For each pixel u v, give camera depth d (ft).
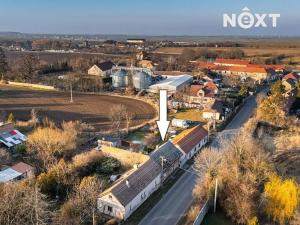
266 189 175.63
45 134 244.22
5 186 165.78
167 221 175.22
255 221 164.04
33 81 522.06
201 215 173.06
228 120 337.52
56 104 406.62
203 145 277.03
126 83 481.46
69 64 643.45
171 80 484.74
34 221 151.33
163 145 238.07
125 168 226.79
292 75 527.40
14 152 246.47
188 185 212.02
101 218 174.70
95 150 241.96
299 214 167.32
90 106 399.65
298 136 284.00
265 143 263.90
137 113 369.30
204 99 398.83
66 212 167.94
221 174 186.39
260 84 524.93
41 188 187.83
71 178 200.54
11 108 382.22
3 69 559.38
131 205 181.06
